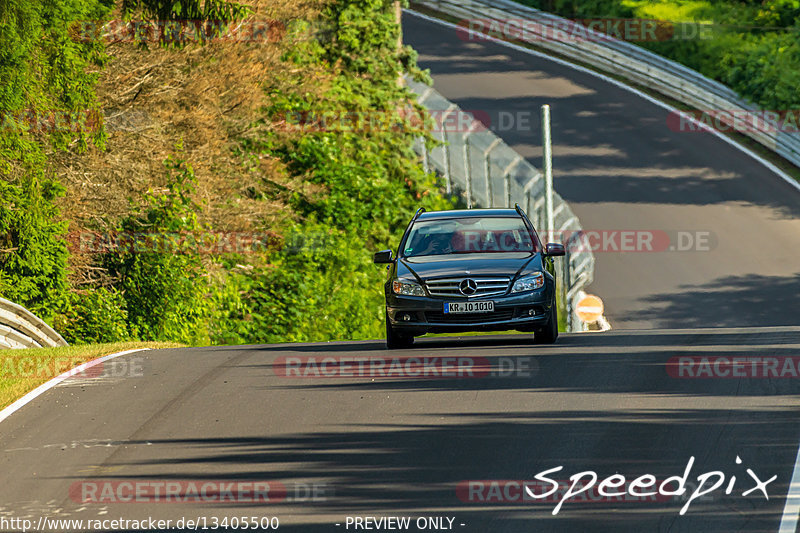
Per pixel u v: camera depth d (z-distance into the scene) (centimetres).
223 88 11369
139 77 10562
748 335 5894
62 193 9269
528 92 19850
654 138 18150
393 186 13488
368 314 12144
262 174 12506
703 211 15788
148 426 3928
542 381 4491
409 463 3309
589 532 2667
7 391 4641
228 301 10912
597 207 16075
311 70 13062
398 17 15200
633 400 4075
